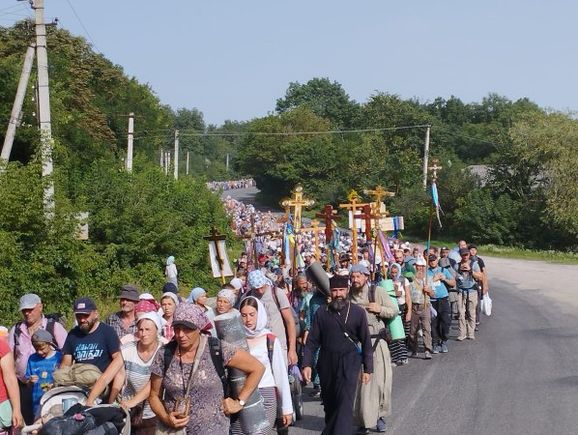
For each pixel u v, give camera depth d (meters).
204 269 33.44
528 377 14.03
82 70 43.69
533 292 33.16
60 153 24.95
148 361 7.79
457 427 10.50
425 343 16.25
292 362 10.38
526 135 65.81
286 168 96.44
